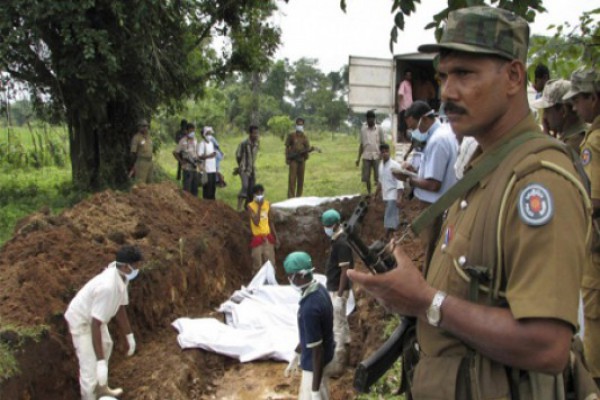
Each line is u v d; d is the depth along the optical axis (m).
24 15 11.79
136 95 13.73
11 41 11.82
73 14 11.91
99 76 12.59
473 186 1.75
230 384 7.46
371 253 1.79
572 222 1.50
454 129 1.76
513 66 1.68
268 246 11.70
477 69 1.68
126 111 14.20
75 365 6.14
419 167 5.82
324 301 5.65
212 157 14.06
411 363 2.03
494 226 1.63
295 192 16.19
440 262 1.83
